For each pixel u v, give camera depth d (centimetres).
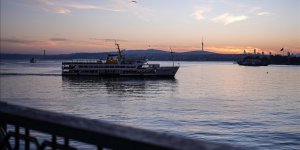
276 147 3431
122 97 8294
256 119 5153
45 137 2883
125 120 5031
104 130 284
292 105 7069
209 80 15912
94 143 290
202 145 238
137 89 10344
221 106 6731
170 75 14225
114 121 4956
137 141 254
